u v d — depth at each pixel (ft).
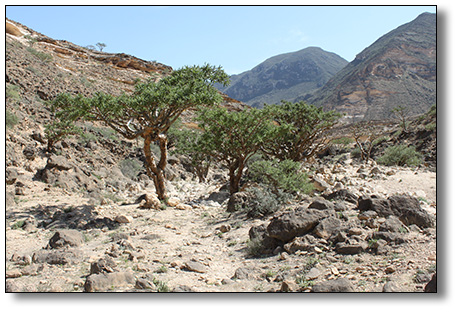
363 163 91.30
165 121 54.75
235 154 63.10
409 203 26.99
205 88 54.19
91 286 18.76
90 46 283.38
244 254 26.89
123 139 104.94
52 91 102.78
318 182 46.50
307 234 25.70
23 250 28.45
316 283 18.85
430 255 19.72
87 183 61.67
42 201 48.01
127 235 31.73
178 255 26.66
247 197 45.16
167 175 87.76
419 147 122.52
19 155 63.21
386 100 497.05
